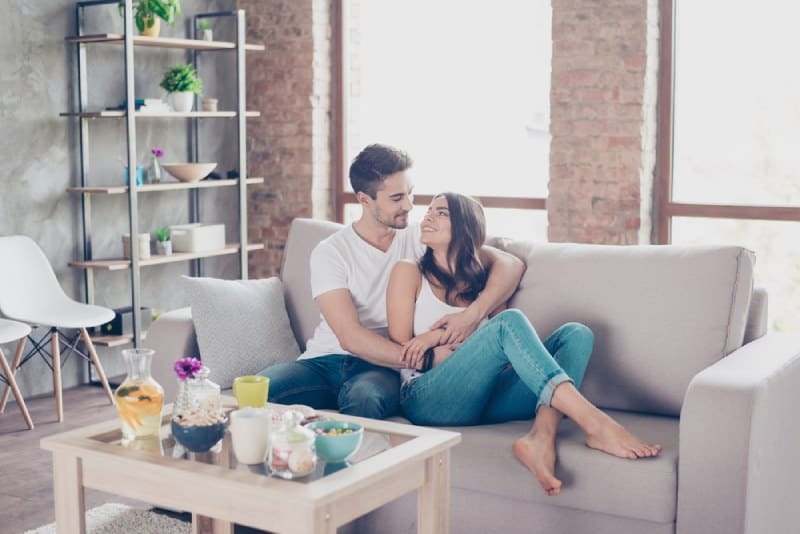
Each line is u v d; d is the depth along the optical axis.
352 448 2.13
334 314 2.92
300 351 3.33
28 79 4.84
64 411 4.59
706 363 2.79
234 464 2.14
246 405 2.37
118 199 5.33
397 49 5.77
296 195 5.98
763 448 2.43
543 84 5.36
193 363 2.25
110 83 5.27
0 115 4.72
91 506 3.28
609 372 2.89
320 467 2.10
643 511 2.40
